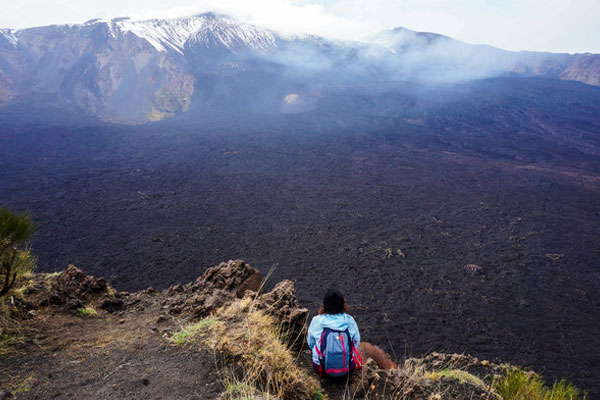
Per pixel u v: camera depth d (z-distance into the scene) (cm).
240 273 582
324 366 317
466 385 378
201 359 296
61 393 253
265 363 286
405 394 323
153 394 253
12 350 312
